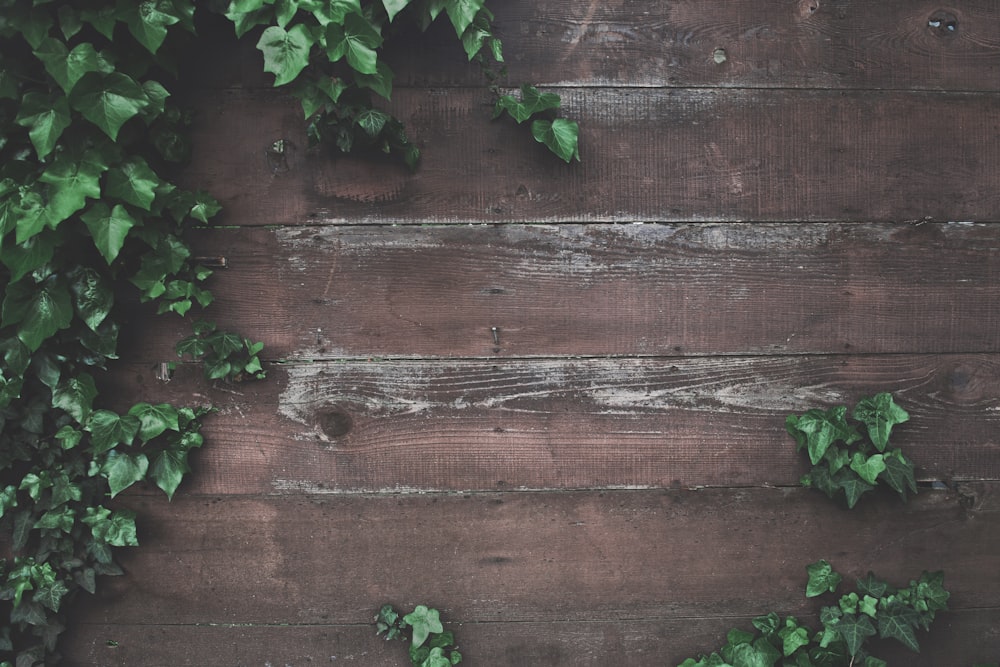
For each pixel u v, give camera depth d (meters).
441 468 1.83
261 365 1.80
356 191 1.77
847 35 1.77
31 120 1.54
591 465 1.84
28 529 1.75
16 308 1.61
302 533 1.84
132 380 1.79
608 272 1.80
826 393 1.83
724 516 1.86
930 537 1.87
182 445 1.77
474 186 1.77
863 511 1.86
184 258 1.72
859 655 1.80
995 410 1.84
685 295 1.80
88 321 1.66
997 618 1.88
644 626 1.88
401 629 1.86
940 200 1.80
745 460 1.84
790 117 1.78
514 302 1.80
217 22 1.73
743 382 1.82
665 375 1.82
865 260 1.80
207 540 1.84
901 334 1.82
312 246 1.78
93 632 1.86
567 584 1.86
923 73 1.78
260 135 1.75
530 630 1.87
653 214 1.79
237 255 1.77
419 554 1.85
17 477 1.76
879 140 1.79
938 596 1.83
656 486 1.85
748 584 1.87
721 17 1.76
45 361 1.69
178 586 1.85
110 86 1.55
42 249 1.58
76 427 1.73
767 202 1.79
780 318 1.81
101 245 1.57
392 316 1.80
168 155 1.70
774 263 1.80
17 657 1.79
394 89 1.75
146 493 1.83
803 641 1.81
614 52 1.76
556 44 1.76
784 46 1.77
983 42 1.78
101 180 1.62
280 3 1.61
